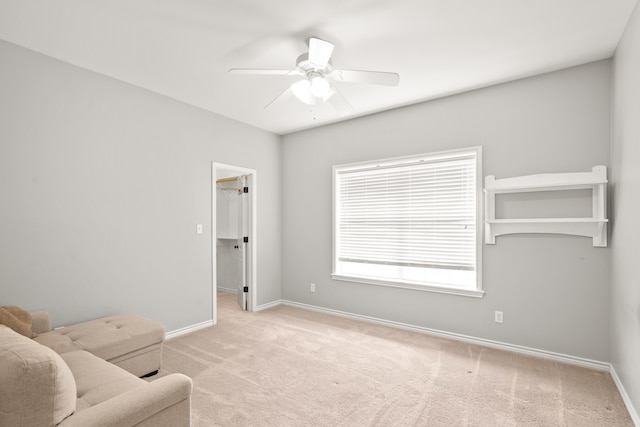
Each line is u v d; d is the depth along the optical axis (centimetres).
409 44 249
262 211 465
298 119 423
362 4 202
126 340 240
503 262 316
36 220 257
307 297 464
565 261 288
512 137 311
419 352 310
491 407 220
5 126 242
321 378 259
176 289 356
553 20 219
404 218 382
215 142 399
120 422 134
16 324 216
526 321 305
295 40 243
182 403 159
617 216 247
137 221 322
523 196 305
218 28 228
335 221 435
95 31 231
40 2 198
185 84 320
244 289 459
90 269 288
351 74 236
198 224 379
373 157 401
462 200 345
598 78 274
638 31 197
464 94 338
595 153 274
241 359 294
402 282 375
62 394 129
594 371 270
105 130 299
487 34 236
